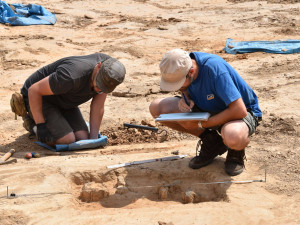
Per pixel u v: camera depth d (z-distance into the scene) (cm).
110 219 346
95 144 509
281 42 1015
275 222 332
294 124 534
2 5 1342
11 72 902
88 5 1656
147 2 1716
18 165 451
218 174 410
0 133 577
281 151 461
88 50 1060
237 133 367
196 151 429
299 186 384
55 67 484
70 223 342
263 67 851
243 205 357
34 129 525
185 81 373
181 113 394
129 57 1007
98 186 408
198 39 1146
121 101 703
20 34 1204
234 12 1449
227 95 365
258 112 408
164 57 369
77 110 545
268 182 392
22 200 378
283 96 666
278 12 1394
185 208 359
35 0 1708
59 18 1430
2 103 708
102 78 444
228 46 1016
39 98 477
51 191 396
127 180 423
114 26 1336
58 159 468
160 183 418
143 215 350
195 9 1555
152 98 714
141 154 470
